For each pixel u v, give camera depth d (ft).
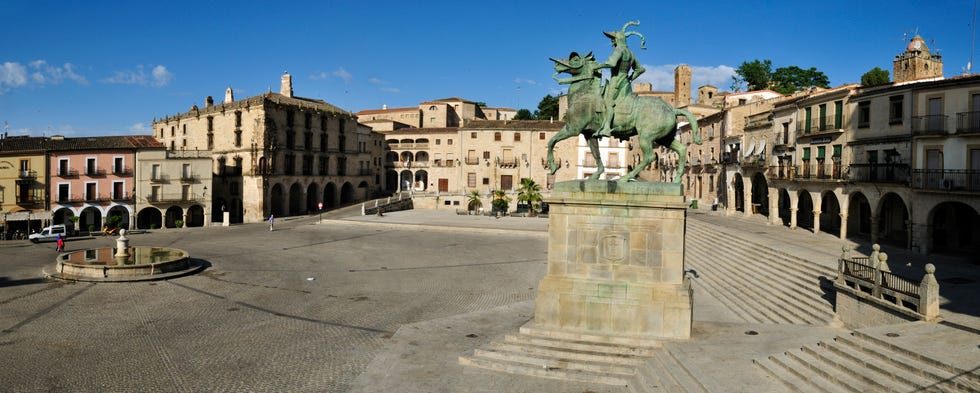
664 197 48.98
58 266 94.84
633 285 49.75
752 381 40.32
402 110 360.69
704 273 93.30
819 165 117.91
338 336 60.18
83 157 190.08
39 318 66.18
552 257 51.98
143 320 65.87
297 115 244.22
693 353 45.60
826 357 42.24
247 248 131.85
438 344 55.98
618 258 50.16
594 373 45.55
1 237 160.97
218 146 245.45
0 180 185.26
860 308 56.85
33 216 180.45
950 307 52.54
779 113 137.69
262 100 224.53
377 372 48.62
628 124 50.72
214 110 246.47
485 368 48.52
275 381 47.37
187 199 200.75
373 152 312.71
